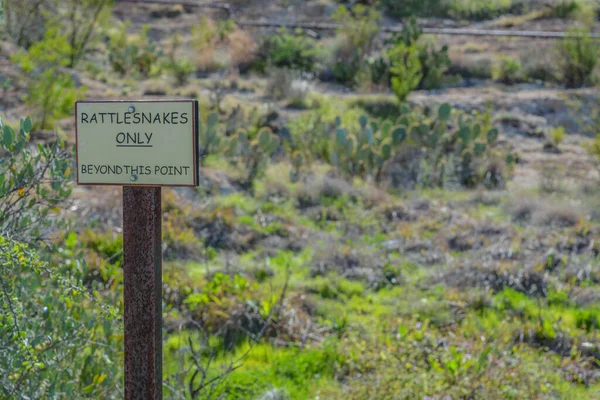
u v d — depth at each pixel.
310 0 29.42
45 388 3.68
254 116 16.20
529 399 5.44
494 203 12.09
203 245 9.05
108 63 20.22
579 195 12.27
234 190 11.91
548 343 6.73
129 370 3.12
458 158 13.74
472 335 6.68
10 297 3.31
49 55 15.02
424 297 7.76
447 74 21.81
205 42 21.67
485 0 29.72
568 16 28.02
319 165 14.10
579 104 17.53
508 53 23.45
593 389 5.88
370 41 22.48
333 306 7.45
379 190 12.27
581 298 7.86
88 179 3.09
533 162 15.39
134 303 3.10
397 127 13.88
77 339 3.85
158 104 3.01
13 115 12.33
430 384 5.36
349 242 9.52
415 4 29.11
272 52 22.03
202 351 6.09
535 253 9.05
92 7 20.20
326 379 5.76
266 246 9.47
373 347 6.14
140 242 3.08
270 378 5.61
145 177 3.04
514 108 18.66
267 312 6.73
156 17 25.97
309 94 18.86
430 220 10.69
